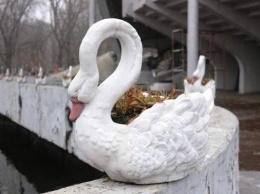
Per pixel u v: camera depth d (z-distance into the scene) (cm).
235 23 1414
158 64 2572
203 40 1833
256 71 1900
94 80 211
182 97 234
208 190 272
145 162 204
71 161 928
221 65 2047
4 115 1717
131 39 224
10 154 1306
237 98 1625
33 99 1230
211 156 285
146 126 211
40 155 1162
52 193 205
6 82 1648
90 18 1866
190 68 1180
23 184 973
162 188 212
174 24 1822
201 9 1457
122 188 210
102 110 213
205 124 236
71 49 3547
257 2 1281
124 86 220
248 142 780
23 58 3497
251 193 476
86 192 204
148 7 1595
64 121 949
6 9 3247
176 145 214
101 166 217
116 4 2253
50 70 3266
